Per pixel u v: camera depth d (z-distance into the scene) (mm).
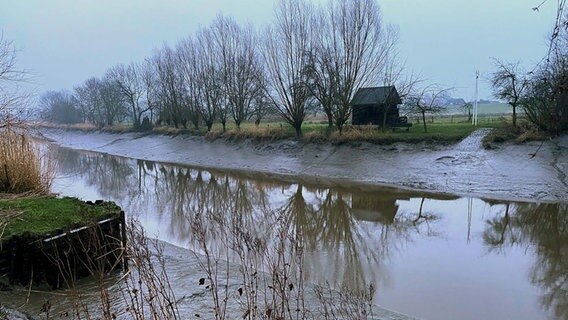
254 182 20719
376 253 9492
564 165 16734
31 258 6789
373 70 27312
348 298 5855
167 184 21109
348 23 26375
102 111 63438
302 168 23359
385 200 15664
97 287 6699
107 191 19016
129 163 31266
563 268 8305
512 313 6484
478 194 15938
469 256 9227
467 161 19438
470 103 38938
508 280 7801
